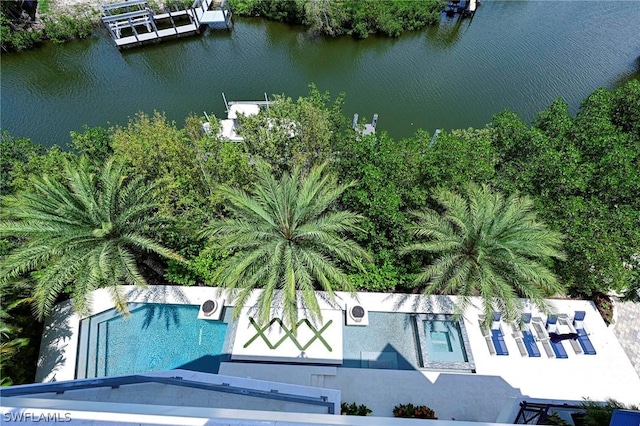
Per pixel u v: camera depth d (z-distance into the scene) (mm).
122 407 6738
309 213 13789
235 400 10156
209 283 15852
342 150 18062
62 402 6836
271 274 12477
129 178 16562
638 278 13844
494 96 32656
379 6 39719
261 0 42562
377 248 16375
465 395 13203
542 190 15672
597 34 40750
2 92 33844
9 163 17859
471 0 43688
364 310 15031
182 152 17188
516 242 13008
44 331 14688
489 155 16906
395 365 14188
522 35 41156
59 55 38969
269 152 18297
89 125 30000
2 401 6895
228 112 28500
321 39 41500
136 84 35062
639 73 34312
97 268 12352
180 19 42844
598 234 13938
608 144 16078
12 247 14766
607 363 13914
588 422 10180
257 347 14141
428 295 14164
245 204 13164
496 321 14789
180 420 6457
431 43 41000
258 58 38531
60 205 13117
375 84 34906
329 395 10852
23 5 40812
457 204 13953
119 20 39781
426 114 31344
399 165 16172
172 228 14680
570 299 16000
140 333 14914
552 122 18469
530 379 13562
